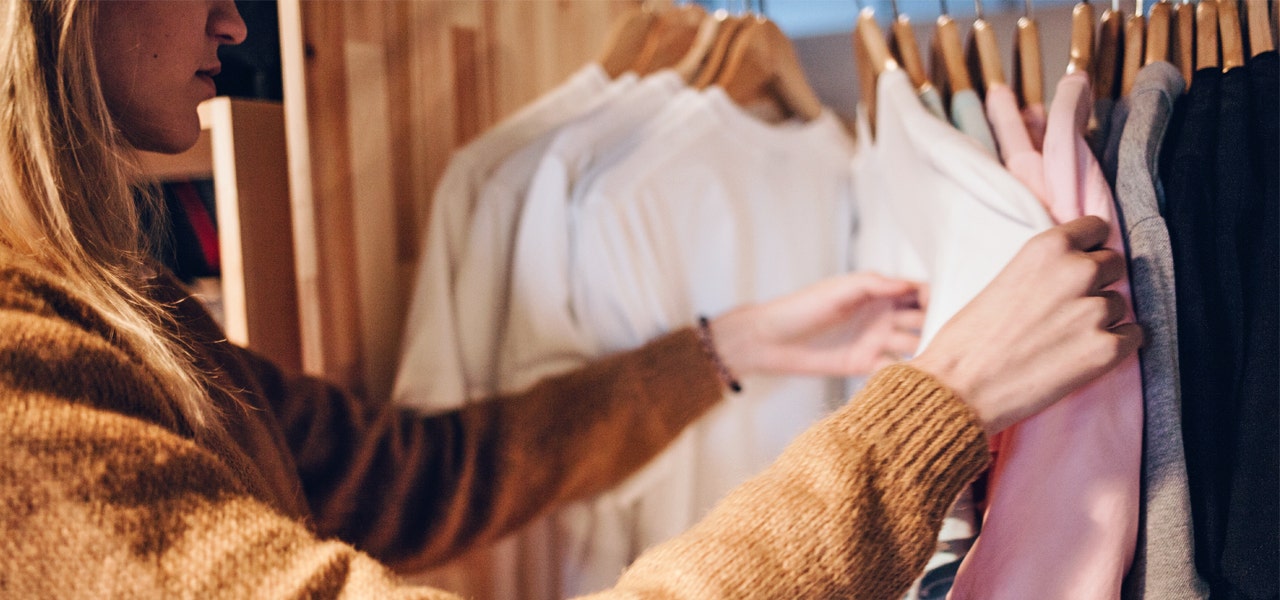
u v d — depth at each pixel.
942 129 0.61
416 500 0.76
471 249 0.81
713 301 0.89
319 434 0.70
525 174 0.84
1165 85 0.56
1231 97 0.54
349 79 0.79
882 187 0.83
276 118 0.79
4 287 0.35
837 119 0.97
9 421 0.32
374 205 0.83
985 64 0.64
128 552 0.32
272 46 0.86
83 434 0.33
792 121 0.95
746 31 0.87
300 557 0.36
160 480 0.34
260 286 0.77
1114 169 0.58
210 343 0.57
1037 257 0.48
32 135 0.40
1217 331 0.52
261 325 0.77
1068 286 0.47
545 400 0.79
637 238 0.82
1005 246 0.55
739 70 0.89
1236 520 0.50
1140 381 0.53
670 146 0.84
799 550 0.40
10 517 0.31
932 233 0.65
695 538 0.42
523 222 0.82
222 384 0.53
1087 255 0.49
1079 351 0.47
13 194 0.40
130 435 0.34
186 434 0.41
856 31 0.78
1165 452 0.51
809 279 0.94
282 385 0.68
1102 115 0.62
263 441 0.54
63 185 0.41
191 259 0.95
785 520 0.41
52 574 0.32
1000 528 0.53
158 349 0.42
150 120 0.48
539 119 0.85
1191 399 0.52
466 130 0.93
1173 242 0.53
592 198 0.80
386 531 0.74
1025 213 0.54
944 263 0.60
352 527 0.72
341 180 0.79
